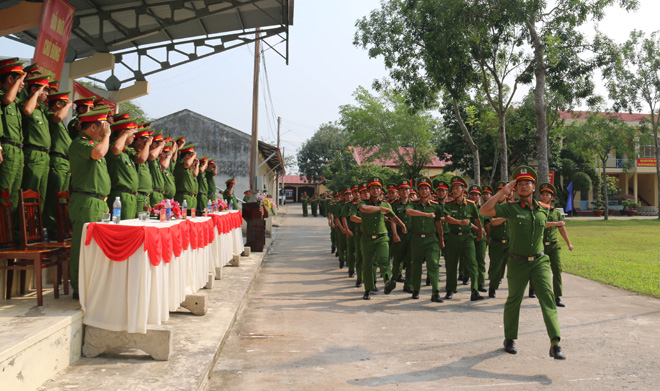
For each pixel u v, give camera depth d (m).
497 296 8.89
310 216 42.47
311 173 74.00
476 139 35.22
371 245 8.42
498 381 4.59
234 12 12.96
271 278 10.70
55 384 3.89
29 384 3.67
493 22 16.91
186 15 12.77
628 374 4.78
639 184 54.53
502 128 19.16
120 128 5.72
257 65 19.38
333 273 11.59
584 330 6.43
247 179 26.72
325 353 5.44
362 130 34.56
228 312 6.63
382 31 20.09
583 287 9.73
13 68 5.24
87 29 12.87
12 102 5.43
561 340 5.96
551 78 18.95
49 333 3.97
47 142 5.99
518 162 37.91
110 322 4.57
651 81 32.16
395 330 6.45
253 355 5.32
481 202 11.20
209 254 8.05
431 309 7.77
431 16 17.28
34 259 4.83
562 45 18.47
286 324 6.71
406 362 5.14
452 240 8.62
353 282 10.31
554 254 8.11
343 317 7.17
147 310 4.60
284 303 8.11
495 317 7.23
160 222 5.46
